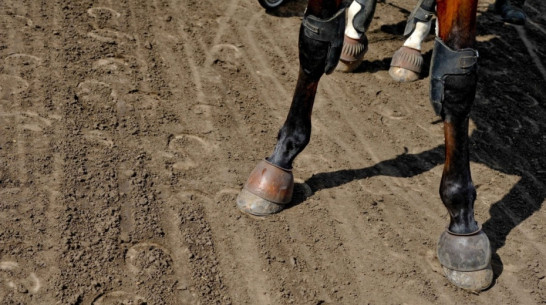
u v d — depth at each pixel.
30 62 4.65
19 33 4.95
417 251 3.66
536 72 5.79
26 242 3.30
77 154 3.92
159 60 5.00
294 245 3.58
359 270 3.49
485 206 4.06
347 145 4.44
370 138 4.55
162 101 4.55
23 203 3.51
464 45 3.13
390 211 3.92
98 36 5.13
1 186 3.60
